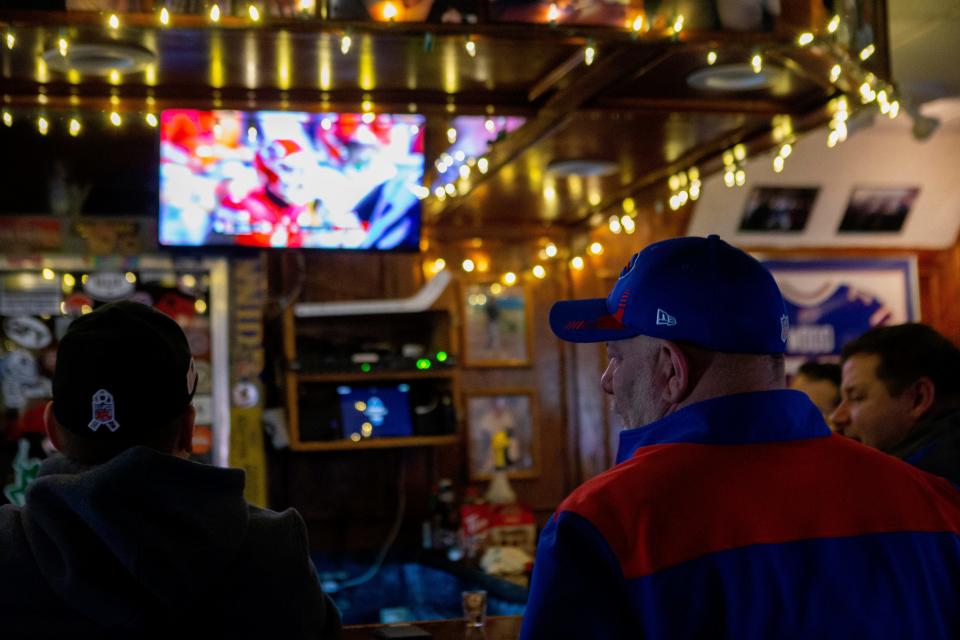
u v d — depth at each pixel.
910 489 1.50
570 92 3.34
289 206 4.20
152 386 1.62
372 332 5.45
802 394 1.55
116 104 3.35
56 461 1.63
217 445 4.71
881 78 3.46
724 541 1.37
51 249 4.69
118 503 1.51
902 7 4.52
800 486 1.43
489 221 5.65
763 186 6.16
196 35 2.84
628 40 2.95
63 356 1.63
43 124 3.47
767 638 1.36
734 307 1.47
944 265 6.68
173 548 1.54
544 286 5.88
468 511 5.08
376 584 5.28
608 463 5.90
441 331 5.24
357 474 5.39
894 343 2.56
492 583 4.31
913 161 6.24
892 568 1.42
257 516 1.70
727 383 1.48
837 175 6.20
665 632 1.32
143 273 4.71
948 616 1.46
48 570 1.53
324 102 3.45
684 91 3.54
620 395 1.58
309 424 5.04
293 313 5.05
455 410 5.14
